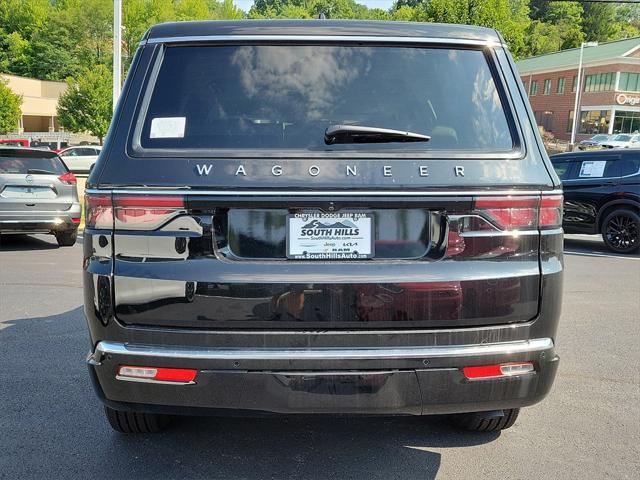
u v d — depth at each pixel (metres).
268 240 2.53
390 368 2.49
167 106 2.70
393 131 2.60
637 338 5.36
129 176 2.53
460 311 2.52
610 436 3.49
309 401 2.49
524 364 2.58
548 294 2.61
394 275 2.50
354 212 2.54
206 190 2.49
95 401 3.89
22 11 92.56
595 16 91.81
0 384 4.14
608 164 11.11
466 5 36.69
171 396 2.52
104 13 86.88
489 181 2.57
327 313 2.49
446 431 3.54
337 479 2.98
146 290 2.50
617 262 9.76
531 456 3.24
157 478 2.98
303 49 2.82
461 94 2.78
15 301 6.45
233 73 2.77
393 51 2.84
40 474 3.00
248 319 2.48
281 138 2.63
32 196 9.84
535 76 57.91
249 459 3.18
